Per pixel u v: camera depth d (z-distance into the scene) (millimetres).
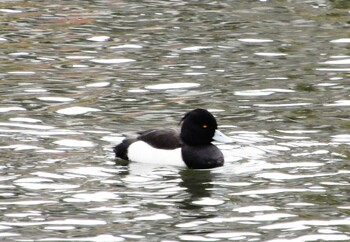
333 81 19344
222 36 23062
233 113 17250
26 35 23203
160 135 14914
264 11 25641
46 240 11633
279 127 16375
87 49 21969
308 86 19000
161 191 13500
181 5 26422
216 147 14742
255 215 12539
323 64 20641
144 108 17562
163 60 21016
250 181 13914
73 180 13836
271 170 14352
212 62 20891
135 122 16672
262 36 23016
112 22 24453
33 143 15422
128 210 12695
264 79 19531
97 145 15430
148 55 21453
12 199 13039
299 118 16906
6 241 11578
